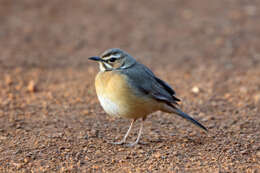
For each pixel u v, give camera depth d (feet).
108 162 31.24
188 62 62.95
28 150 32.83
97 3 94.27
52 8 89.71
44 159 31.48
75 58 64.64
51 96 47.52
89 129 37.58
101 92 33.58
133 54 66.23
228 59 64.08
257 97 46.29
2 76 55.42
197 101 46.26
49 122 39.14
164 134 36.91
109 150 33.37
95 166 30.50
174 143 34.78
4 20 81.71
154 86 33.91
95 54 66.13
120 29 78.54
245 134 36.45
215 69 59.21
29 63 61.57
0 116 40.55
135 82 32.91
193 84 52.90
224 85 52.13
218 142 34.81
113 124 39.37
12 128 37.37
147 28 79.30
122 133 37.24
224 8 90.17
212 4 93.30
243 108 43.45
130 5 93.15
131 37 74.69
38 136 35.50
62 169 29.99
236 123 39.24
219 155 32.27
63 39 73.41
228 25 79.97
